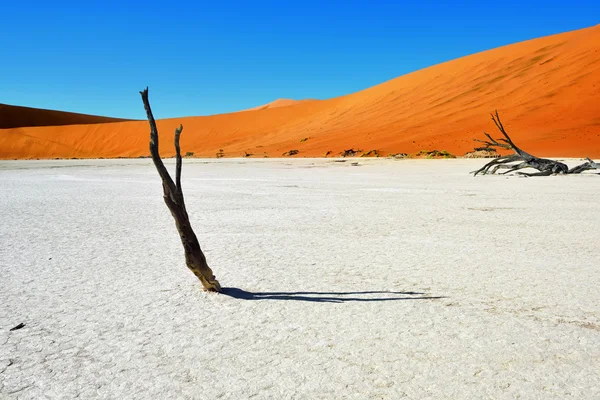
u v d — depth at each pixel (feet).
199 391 8.61
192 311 12.92
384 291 14.49
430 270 16.93
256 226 27.02
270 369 9.42
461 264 17.78
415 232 24.68
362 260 18.60
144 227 27.20
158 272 17.15
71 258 19.44
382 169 97.91
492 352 10.06
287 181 66.28
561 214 31.12
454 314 12.39
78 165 147.33
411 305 13.15
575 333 11.06
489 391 8.46
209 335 11.21
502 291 14.35
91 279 16.25
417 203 37.99
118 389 8.73
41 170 112.06
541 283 15.16
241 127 361.71
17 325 11.94
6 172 102.32
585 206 35.19
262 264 18.12
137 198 44.19
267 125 354.54
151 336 11.19
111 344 10.76
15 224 28.35
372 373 9.18
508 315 12.28
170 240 23.27
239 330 11.49
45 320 12.34
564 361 9.62
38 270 17.48
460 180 64.90
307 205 37.01
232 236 23.99
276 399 8.27
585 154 129.90
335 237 23.49
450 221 28.40
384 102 273.33
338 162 137.59
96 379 9.12
